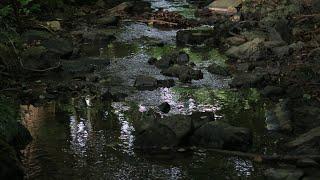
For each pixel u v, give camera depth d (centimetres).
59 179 670
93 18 1744
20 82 1080
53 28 1519
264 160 710
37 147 767
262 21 1490
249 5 1739
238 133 757
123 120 873
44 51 1196
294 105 921
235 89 1031
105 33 1502
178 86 1057
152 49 1366
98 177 675
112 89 1036
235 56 1257
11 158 663
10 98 975
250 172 683
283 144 763
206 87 1049
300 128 824
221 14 1786
